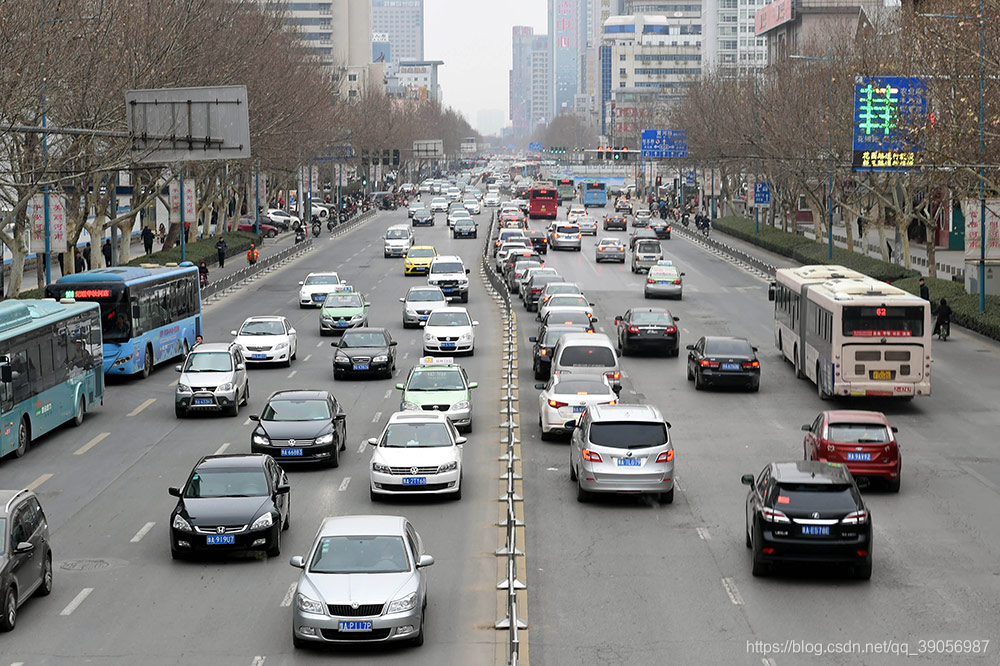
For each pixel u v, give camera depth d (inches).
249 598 2130.9
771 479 2228.1
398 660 1829.5
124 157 5177.2
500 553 2369.6
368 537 1972.2
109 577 2262.6
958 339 5561.0
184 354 5113.2
